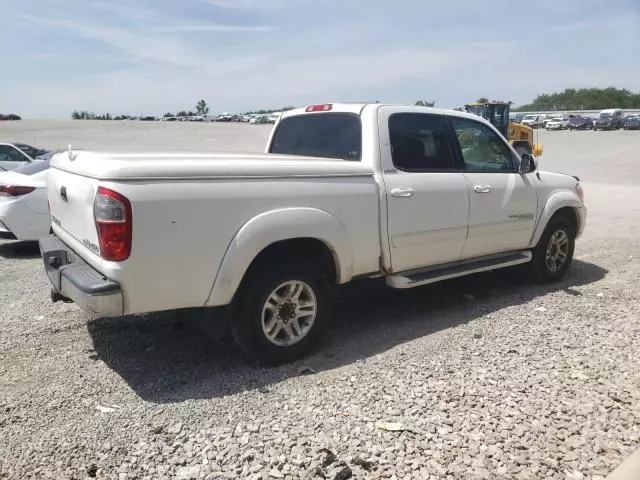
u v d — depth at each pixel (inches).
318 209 172.4
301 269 172.6
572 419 139.4
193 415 141.6
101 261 146.7
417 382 158.2
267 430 134.0
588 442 130.1
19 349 185.0
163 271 147.6
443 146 214.8
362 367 169.3
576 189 270.7
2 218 319.3
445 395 150.6
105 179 142.3
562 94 6038.4
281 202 165.5
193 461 122.2
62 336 197.0
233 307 166.7
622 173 1059.3
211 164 154.7
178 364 174.2
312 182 172.9
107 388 157.6
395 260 197.2
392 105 204.4
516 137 1139.9
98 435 132.6
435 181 205.5
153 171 145.2
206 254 152.8
